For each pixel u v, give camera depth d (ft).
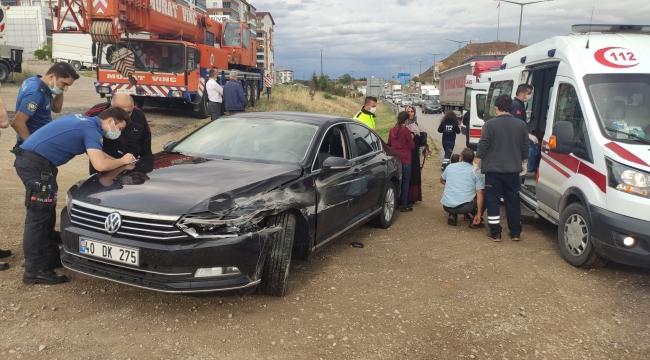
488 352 11.39
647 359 11.35
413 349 11.35
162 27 49.70
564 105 19.31
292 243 13.73
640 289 15.38
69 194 13.23
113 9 41.39
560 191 18.60
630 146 15.78
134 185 12.89
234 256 11.69
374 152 20.68
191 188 12.65
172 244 11.41
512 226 20.25
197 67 53.11
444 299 14.16
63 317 11.88
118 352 10.56
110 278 11.83
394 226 22.31
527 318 13.17
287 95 119.14
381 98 225.35
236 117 18.61
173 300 13.14
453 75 116.98
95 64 51.03
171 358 10.46
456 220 22.68
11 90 66.44
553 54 21.20
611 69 18.20
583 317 13.35
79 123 13.58
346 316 12.75
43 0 265.54
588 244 16.24
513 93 27.81
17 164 13.25
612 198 15.20
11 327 11.23
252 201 12.54
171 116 57.57
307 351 11.01
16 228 18.06
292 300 13.52
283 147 16.11
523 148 19.70
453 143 37.60
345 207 17.20
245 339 11.37
